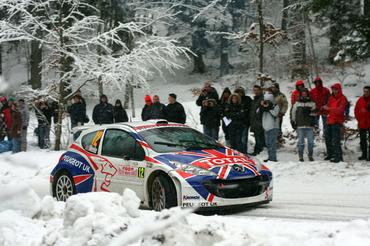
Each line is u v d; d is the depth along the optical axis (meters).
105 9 30.41
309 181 12.80
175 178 8.47
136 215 6.35
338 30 22.11
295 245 4.96
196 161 8.76
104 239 4.96
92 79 20.50
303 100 14.84
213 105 16.20
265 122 14.71
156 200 8.81
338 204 9.58
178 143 9.48
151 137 9.45
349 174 12.79
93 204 5.81
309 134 14.82
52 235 5.30
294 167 13.76
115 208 5.88
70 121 22.88
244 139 15.73
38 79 30.39
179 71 44.41
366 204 9.53
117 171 9.45
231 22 39.59
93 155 10.05
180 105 16.48
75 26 20.47
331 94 14.51
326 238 5.22
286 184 12.65
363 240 5.01
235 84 37.22
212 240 4.80
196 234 4.76
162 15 21.23
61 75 20.55
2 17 21.47
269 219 7.86
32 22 19.95
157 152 9.09
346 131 16.81
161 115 16.62
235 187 8.55
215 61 46.34
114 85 20.02
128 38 29.62
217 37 41.34
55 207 7.86
